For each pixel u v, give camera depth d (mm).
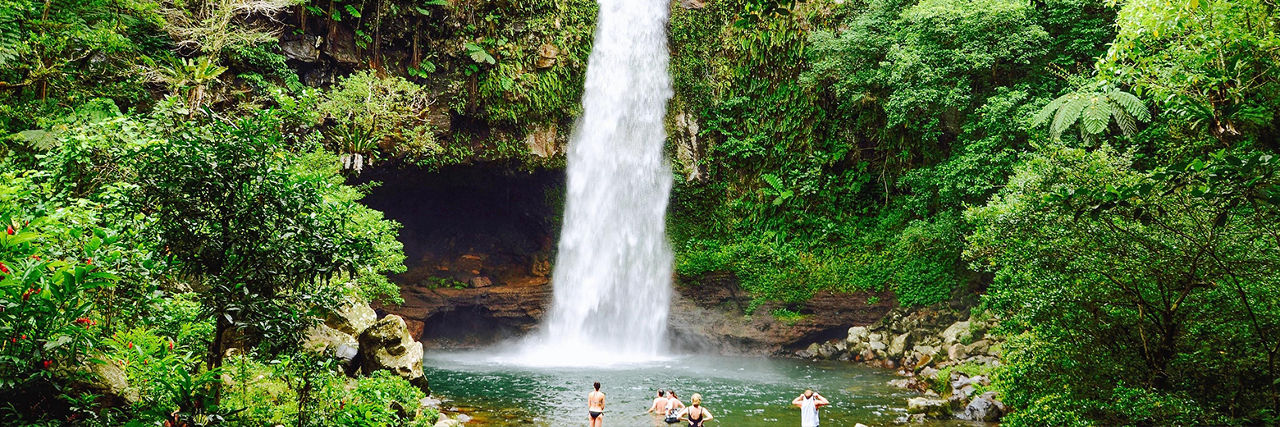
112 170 6934
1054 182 10742
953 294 25672
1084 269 10539
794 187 29219
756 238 29062
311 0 24562
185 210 5762
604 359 26484
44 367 5379
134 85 17891
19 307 4867
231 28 21125
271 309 5945
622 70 31062
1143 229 10016
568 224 30688
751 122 30297
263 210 5988
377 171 26422
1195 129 11656
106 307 6453
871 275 27297
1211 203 8938
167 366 6512
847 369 23703
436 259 32719
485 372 22406
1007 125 21906
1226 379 10703
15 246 4941
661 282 29781
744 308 28516
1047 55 22609
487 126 28141
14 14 14688
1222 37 10172
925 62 23766
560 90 29141
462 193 30922
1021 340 12234
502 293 29875
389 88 23766
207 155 5852
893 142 28516
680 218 30438
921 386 19156
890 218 28000
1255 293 9961
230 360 9219
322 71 24812
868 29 26469
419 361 15672
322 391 9008
